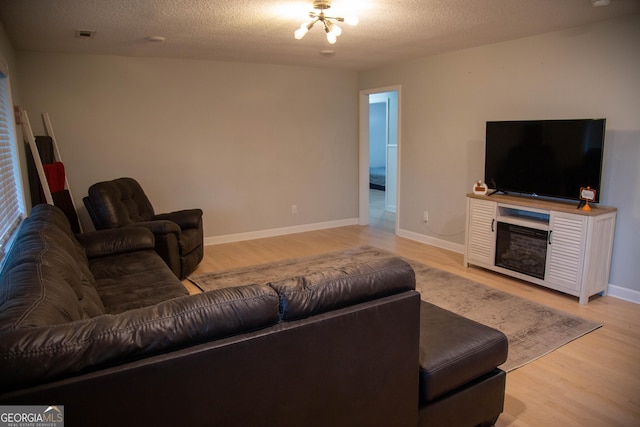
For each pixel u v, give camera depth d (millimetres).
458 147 4867
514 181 4070
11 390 1100
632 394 2340
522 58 4082
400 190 5766
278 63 5504
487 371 2059
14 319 1241
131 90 4844
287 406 1507
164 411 1285
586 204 3469
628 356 2705
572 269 3482
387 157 7578
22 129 3877
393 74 5621
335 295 1577
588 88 3607
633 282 3496
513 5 2992
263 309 1437
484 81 4469
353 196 6570
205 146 5328
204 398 1342
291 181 5984
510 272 4008
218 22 3342
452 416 1962
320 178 6215
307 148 6031
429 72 5086
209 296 1427
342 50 4625
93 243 3326
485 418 2088
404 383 1773
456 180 4949
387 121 7535
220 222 5570
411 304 1729
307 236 5922
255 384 1426
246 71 5438
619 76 3396
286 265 4621
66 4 2791
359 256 4922
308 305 1522
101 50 4387
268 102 5645
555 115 3881
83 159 4723
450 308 3416
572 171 3574
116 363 1226
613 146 3494
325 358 1553
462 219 4945
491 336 2070
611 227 3484
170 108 5066
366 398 1685
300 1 2830
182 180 5258
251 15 3152
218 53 4719
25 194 3658
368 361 1658
